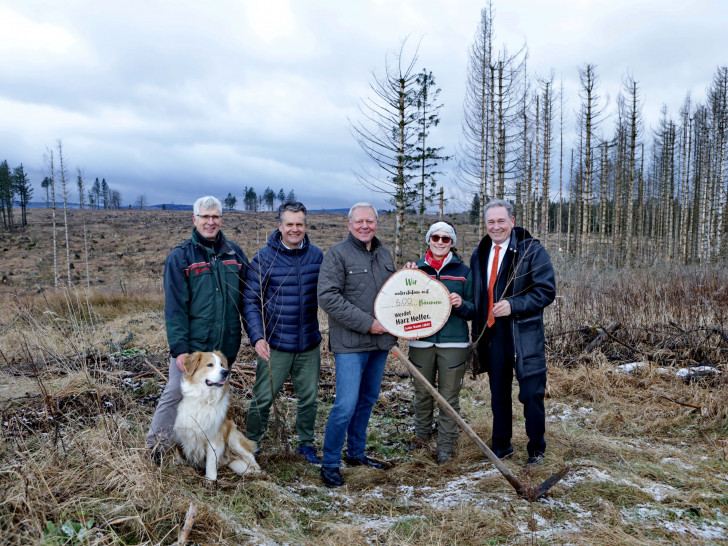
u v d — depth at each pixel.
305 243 4.03
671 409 4.73
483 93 19.70
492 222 3.76
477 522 2.78
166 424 3.46
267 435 4.48
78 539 2.26
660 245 29.95
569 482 3.26
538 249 3.67
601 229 26.12
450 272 4.11
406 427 4.88
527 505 2.97
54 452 3.07
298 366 4.04
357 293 3.65
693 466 3.53
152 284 21.61
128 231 56.00
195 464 3.43
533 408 3.61
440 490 3.38
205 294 3.56
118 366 5.84
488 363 3.88
